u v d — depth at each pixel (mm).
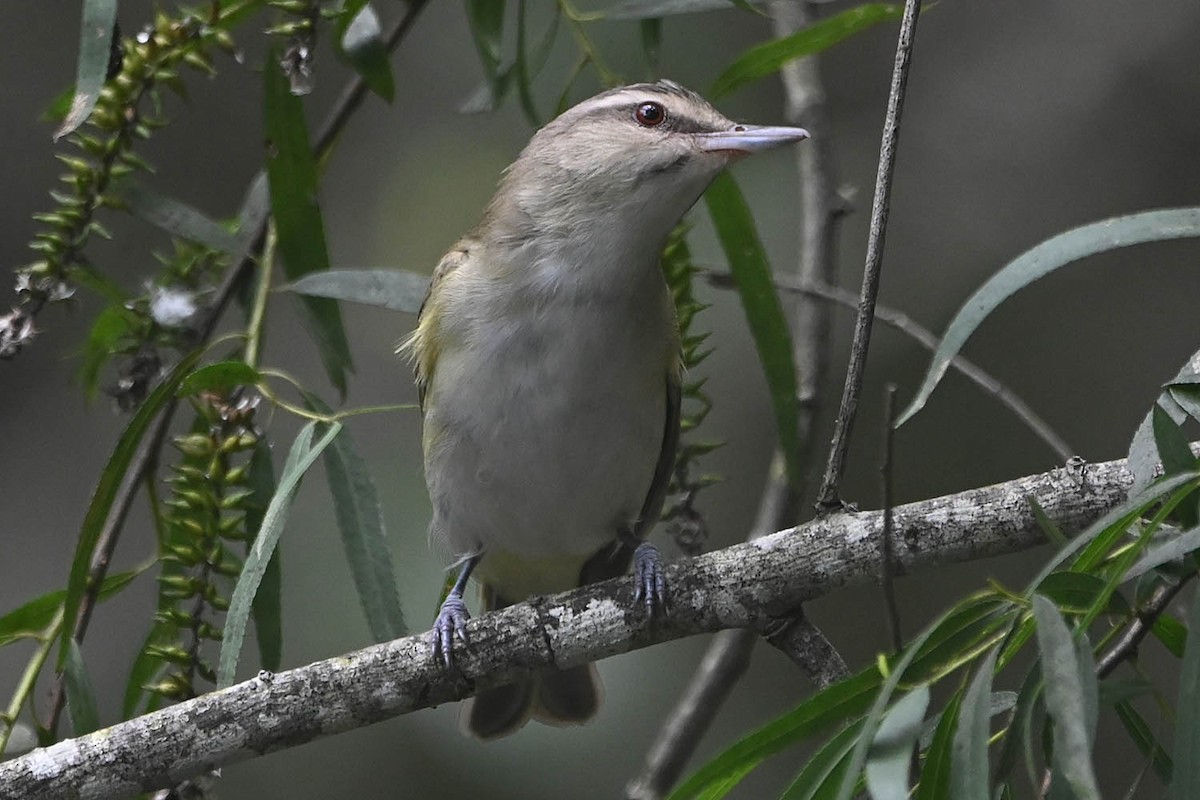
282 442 12883
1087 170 13391
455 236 12930
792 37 8484
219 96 13922
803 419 9750
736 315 12438
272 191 8586
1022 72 13664
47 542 12766
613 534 9477
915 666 6043
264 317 8391
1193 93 13445
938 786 5887
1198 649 5379
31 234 13578
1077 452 12828
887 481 5965
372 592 7699
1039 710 5758
